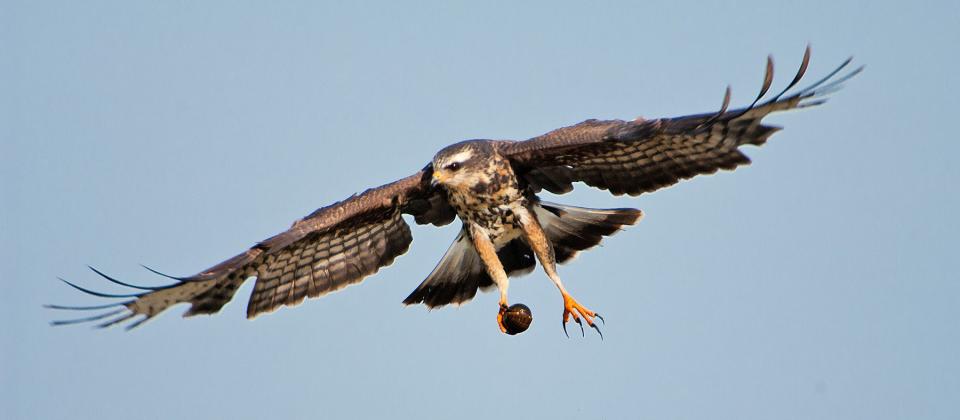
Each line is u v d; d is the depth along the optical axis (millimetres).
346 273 14258
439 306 14430
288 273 13984
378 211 14070
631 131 12445
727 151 12688
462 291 14477
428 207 14445
